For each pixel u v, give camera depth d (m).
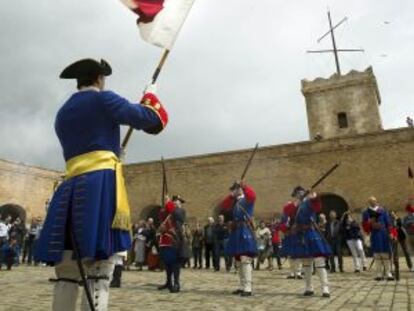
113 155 2.54
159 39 2.93
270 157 26.83
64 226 2.36
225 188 27.58
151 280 11.23
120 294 8.05
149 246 15.09
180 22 3.02
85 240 2.25
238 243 7.70
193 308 6.23
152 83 2.78
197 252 16.86
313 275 11.60
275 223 15.86
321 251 7.27
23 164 30.05
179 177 29.02
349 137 25.30
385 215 10.27
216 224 15.71
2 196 28.45
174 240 8.44
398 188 23.64
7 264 14.43
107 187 2.42
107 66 2.83
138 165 30.31
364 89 35.91
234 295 7.77
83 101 2.55
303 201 7.76
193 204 28.20
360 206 24.17
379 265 10.21
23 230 18.86
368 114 35.22
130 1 3.00
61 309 2.38
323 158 25.62
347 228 13.26
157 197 29.33
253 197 7.88
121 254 2.59
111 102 2.49
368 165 24.59
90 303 2.24
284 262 18.62
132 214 29.70
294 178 25.97
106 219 2.35
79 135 2.52
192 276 12.50
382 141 24.55
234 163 27.72
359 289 8.29
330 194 25.14
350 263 16.94
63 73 2.75
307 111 37.41
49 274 12.70
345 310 5.83
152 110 2.59
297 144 26.34
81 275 2.25
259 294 7.85
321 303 6.54
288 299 7.09
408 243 21.20
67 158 2.57
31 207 30.06
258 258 15.08
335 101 36.56
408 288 8.23
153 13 2.98
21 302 6.87
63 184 2.52
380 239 10.09
